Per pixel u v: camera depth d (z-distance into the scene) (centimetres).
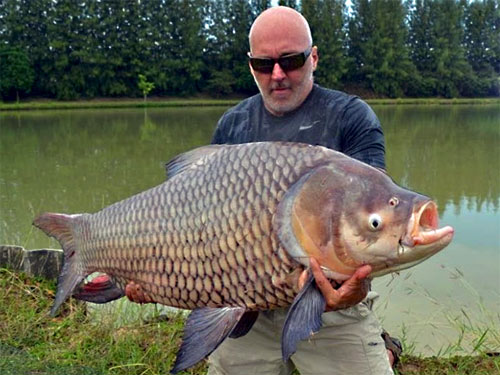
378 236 78
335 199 80
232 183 87
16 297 178
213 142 122
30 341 154
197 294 90
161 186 94
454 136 768
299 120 111
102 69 1811
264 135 114
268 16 108
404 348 161
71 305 173
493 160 526
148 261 94
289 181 83
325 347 111
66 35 1755
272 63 108
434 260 237
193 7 1920
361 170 81
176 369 87
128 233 96
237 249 85
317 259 81
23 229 283
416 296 201
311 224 80
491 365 150
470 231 279
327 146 108
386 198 79
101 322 161
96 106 1661
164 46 1902
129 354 147
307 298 80
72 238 107
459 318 185
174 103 1762
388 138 736
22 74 1648
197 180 90
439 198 355
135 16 1845
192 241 89
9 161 543
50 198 365
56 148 651
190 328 89
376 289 208
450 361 153
